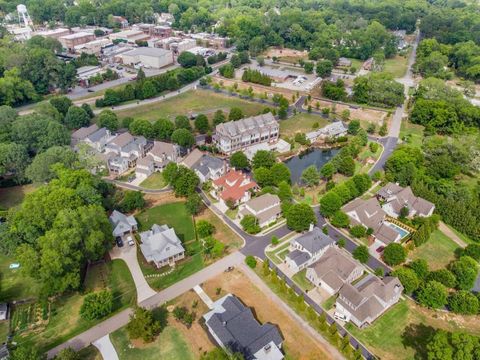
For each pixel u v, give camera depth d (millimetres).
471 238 111250
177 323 81812
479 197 124938
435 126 173375
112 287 91188
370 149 158875
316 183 135375
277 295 88938
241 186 125312
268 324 77625
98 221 94812
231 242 106562
